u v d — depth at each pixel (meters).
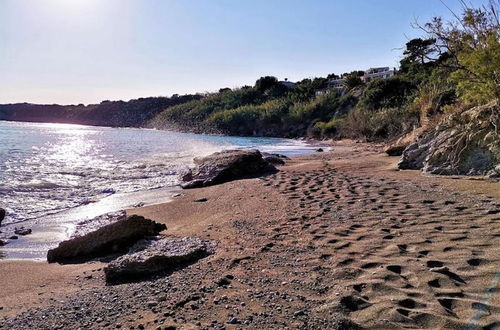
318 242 5.17
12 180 13.38
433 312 3.16
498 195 6.79
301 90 68.56
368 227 5.60
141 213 8.72
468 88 10.46
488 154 8.85
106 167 17.61
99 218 8.14
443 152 9.84
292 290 3.80
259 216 7.22
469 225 5.19
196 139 42.28
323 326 3.09
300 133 48.22
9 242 6.89
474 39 9.71
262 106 61.38
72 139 41.25
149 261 4.75
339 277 3.99
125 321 3.38
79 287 4.63
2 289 4.71
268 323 3.18
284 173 12.95
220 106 76.19
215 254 5.19
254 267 4.50
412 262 4.16
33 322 3.54
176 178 14.57
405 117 25.83
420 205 6.55
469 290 3.46
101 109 128.25
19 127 79.50
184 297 3.79
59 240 7.04
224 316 3.33
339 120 40.38
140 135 53.50
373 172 11.38
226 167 13.09
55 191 11.79
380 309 3.28
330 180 10.30
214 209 8.62
